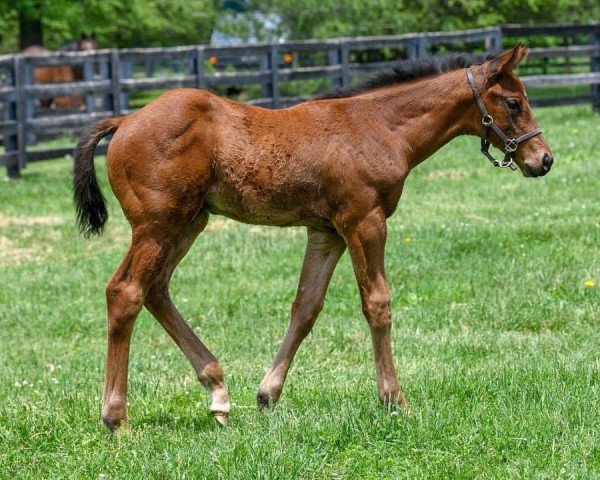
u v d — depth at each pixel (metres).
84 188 7.43
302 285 7.67
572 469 6.23
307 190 7.29
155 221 7.11
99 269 13.64
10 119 21.14
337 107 7.45
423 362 8.99
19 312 11.85
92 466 6.63
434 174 19.31
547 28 26.64
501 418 7.06
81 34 39.12
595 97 26.64
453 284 11.66
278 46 23.80
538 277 11.62
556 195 16.47
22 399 8.41
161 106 7.18
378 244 7.31
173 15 39.75
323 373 8.88
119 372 7.16
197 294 12.19
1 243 15.45
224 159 7.21
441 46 34.41
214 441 6.93
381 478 6.28
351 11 34.62
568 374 8.05
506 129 7.62
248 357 9.75
